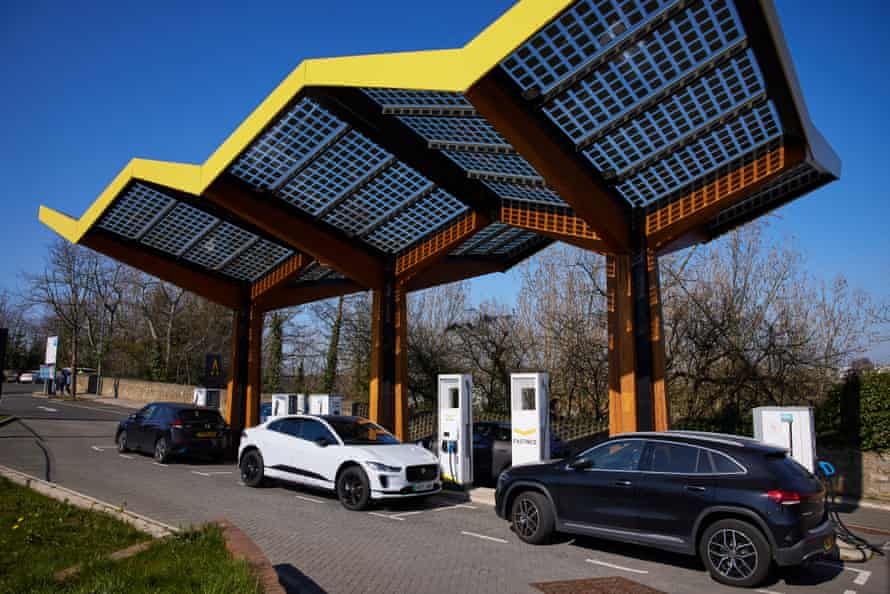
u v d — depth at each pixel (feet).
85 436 70.85
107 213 50.60
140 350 162.40
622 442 26.22
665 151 32.99
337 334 111.24
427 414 79.82
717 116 30.17
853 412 42.19
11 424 80.84
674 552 25.61
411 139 37.11
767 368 55.77
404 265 52.06
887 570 24.89
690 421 53.16
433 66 27.27
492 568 23.11
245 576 16.37
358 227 48.91
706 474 23.35
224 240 53.93
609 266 41.86
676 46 25.73
